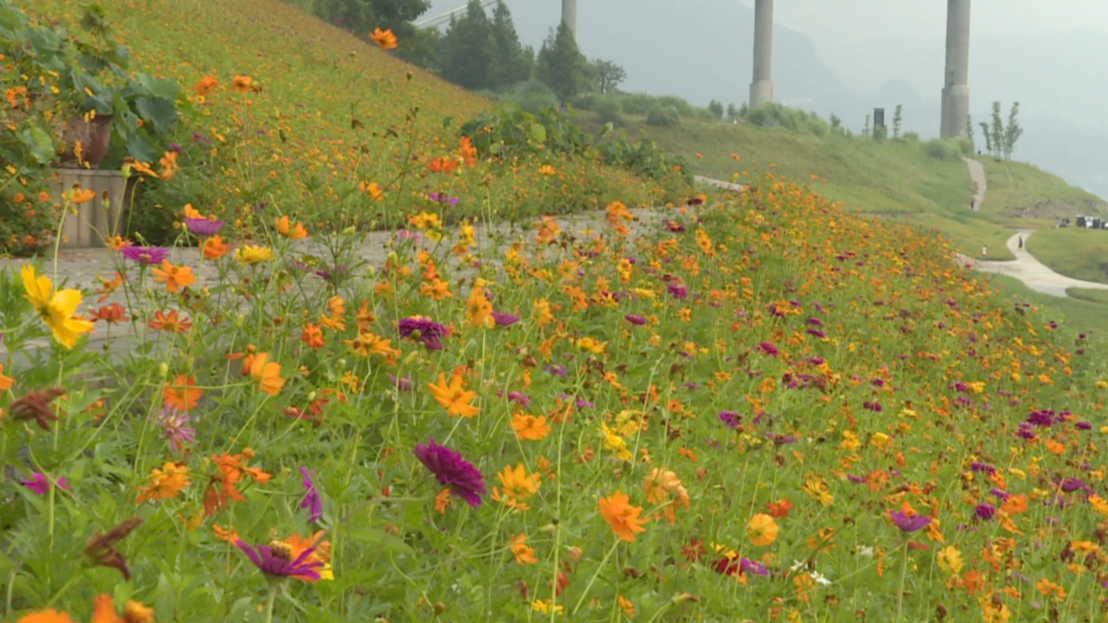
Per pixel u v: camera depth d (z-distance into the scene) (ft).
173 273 7.22
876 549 11.93
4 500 6.09
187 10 89.04
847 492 14.32
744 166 309.83
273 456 8.43
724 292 25.16
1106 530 15.42
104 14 35.81
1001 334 41.91
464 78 360.89
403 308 12.89
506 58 364.79
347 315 12.84
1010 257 166.30
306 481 6.67
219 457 5.57
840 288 33.45
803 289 31.19
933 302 39.06
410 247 14.48
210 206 28.14
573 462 10.07
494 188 30.73
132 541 5.37
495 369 11.57
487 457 9.64
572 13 419.74
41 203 24.99
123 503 5.68
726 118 393.09
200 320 9.90
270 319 11.24
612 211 22.45
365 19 200.95
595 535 8.52
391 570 7.07
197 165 31.81
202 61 69.82
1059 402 33.76
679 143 333.21
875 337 30.17
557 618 6.97
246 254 9.02
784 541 10.96
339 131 51.31
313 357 11.84
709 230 34.24
